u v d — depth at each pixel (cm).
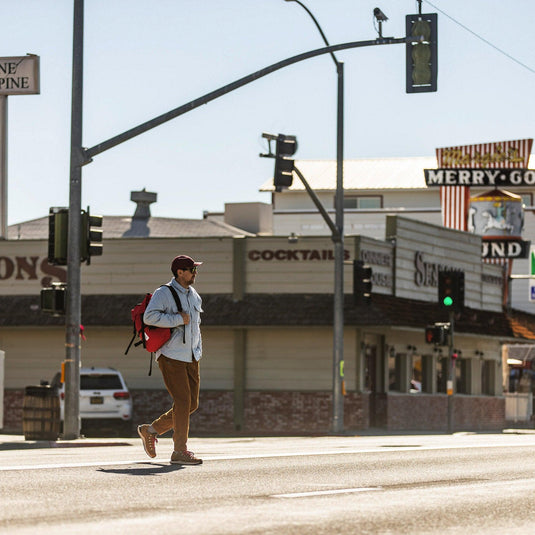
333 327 5703
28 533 1078
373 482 1658
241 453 2297
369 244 5962
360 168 11556
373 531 1138
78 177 3816
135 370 6056
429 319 6259
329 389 5831
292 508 1310
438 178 8800
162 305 1811
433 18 3556
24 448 3506
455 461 2144
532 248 8206
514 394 8206
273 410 5881
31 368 6153
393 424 6103
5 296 6172
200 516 1225
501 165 8719
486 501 1429
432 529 1169
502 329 7175
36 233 8381
